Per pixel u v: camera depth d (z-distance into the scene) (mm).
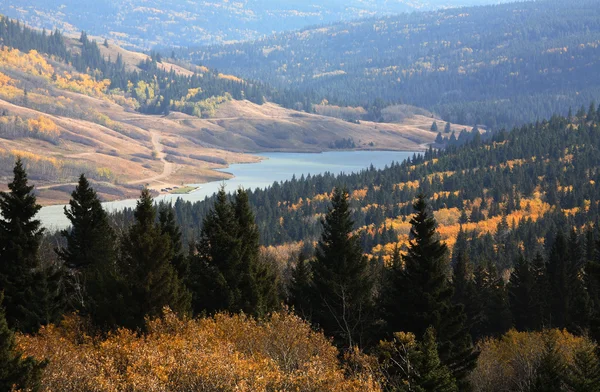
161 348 36688
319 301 58438
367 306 57156
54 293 57719
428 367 35531
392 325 53719
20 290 56094
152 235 50406
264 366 33500
